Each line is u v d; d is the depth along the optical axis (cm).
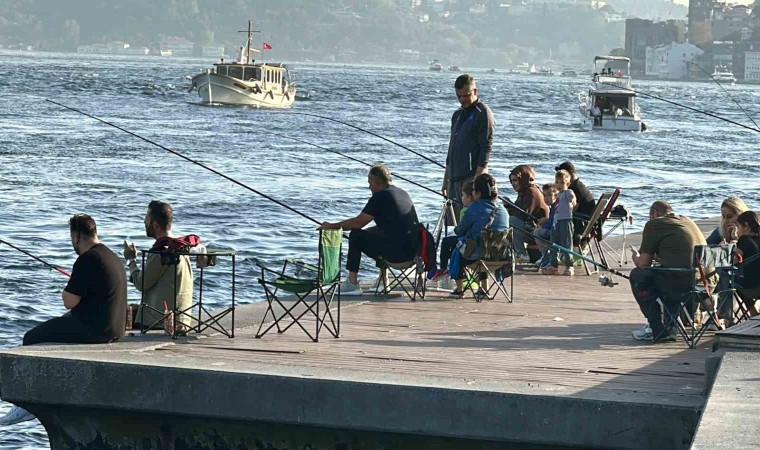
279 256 4838
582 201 3338
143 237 5269
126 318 2178
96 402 1916
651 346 2152
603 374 1903
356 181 7975
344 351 2061
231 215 6022
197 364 1909
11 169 7888
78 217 2108
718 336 1823
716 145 13525
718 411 1405
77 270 2067
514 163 10150
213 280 4153
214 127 13225
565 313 2522
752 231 2294
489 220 2634
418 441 1816
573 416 1717
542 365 1967
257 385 1842
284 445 1884
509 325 2362
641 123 15350
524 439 1738
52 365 1930
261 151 10269
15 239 5025
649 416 1686
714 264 2134
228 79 17550
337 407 1809
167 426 1931
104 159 8900
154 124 13300
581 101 18100
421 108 19550
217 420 1900
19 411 2286
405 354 2044
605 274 3142
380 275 2711
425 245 2625
